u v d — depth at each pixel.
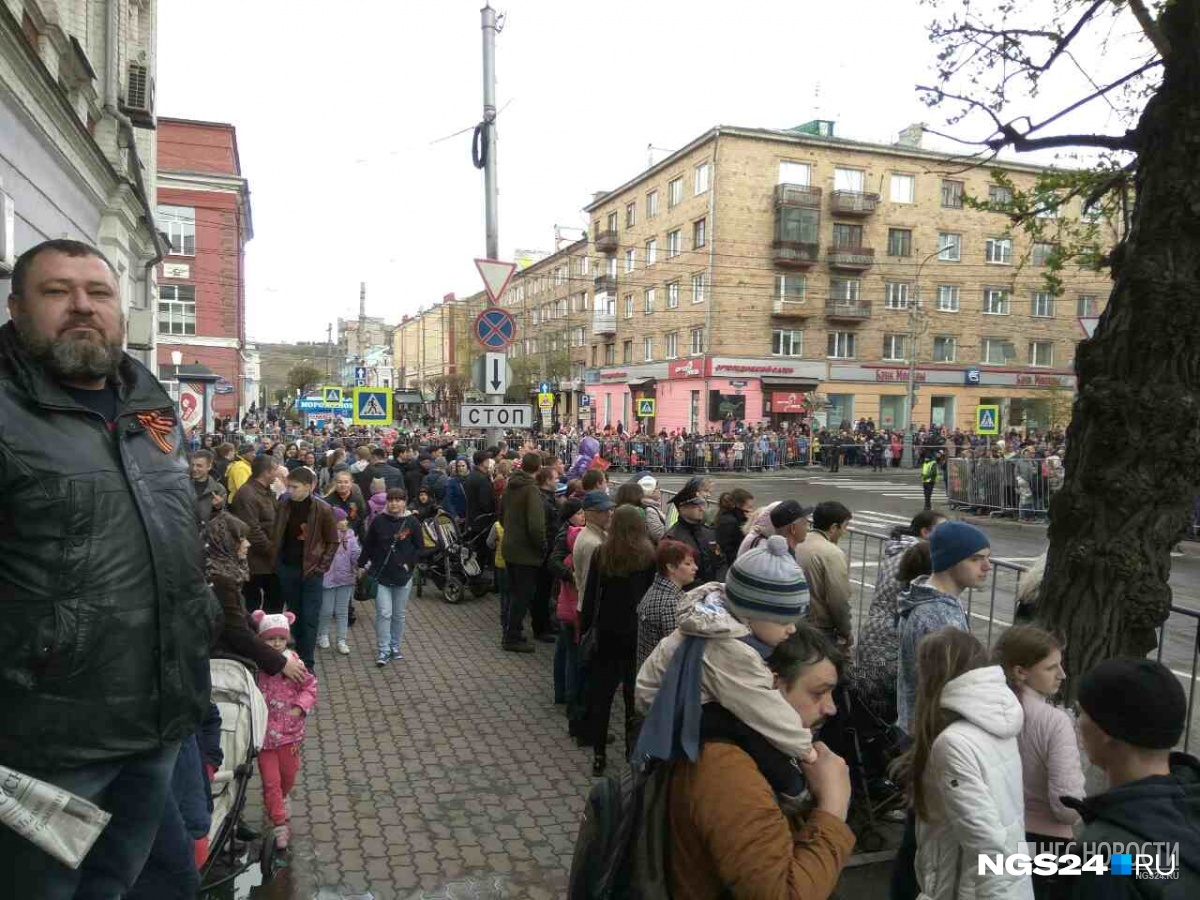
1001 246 45.34
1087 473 3.48
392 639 7.43
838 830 1.88
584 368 57.03
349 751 5.34
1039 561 4.30
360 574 9.43
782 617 2.16
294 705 4.00
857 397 43.59
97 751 1.68
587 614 5.31
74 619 1.64
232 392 41.53
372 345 130.25
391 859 3.98
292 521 6.79
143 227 14.77
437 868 3.91
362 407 15.98
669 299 45.50
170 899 2.22
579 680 5.54
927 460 21.42
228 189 41.28
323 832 4.23
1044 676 2.89
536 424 47.16
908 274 43.84
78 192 9.88
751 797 1.78
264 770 3.93
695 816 1.80
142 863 1.89
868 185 42.84
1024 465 19.41
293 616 4.46
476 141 11.48
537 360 57.97
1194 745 4.07
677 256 44.34
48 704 1.63
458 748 5.43
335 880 3.78
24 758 1.62
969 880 2.36
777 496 23.92
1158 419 3.26
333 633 8.54
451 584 10.08
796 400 42.25
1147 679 2.03
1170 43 3.35
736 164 40.78
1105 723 2.06
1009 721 2.45
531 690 6.68
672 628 4.52
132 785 1.83
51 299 1.73
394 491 7.37
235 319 41.94
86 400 1.81
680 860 1.84
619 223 50.75
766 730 1.86
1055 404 39.34
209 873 3.18
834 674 2.10
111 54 11.09
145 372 1.96
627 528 5.04
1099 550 3.40
